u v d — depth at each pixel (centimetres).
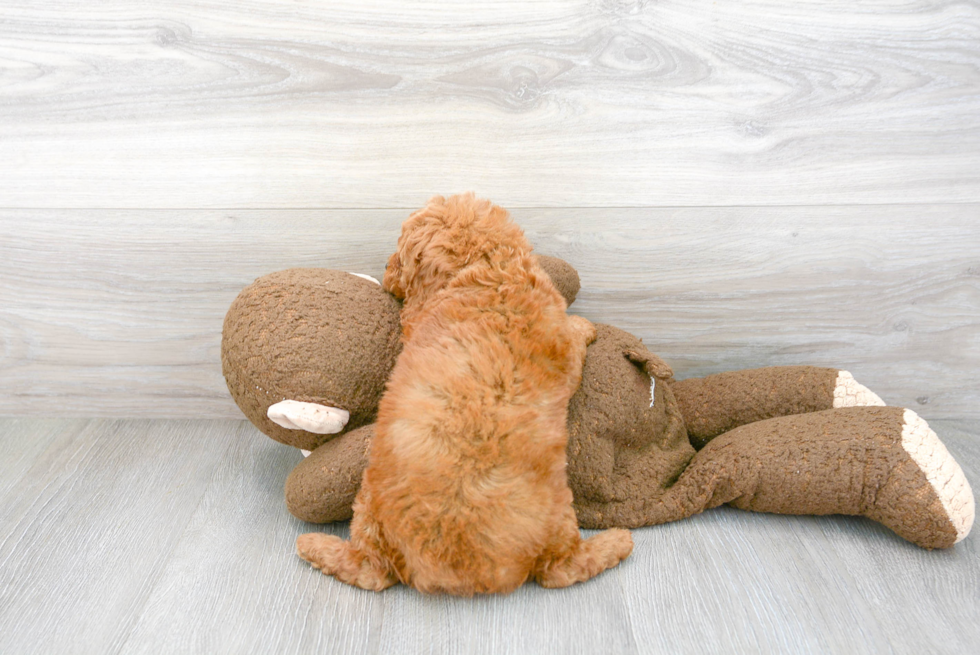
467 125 141
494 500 100
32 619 105
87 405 166
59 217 148
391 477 103
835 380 139
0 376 163
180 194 147
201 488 140
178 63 138
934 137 142
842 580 112
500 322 106
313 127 142
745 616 105
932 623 103
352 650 99
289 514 132
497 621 105
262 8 134
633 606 107
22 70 138
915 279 153
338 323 121
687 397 147
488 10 134
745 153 144
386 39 136
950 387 162
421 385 104
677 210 148
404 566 106
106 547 122
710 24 135
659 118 141
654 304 156
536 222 149
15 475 144
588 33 136
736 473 124
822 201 147
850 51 137
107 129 142
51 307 156
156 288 155
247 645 100
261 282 127
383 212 148
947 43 136
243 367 122
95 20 135
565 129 142
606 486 126
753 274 153
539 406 105
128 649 100
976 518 130
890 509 117
